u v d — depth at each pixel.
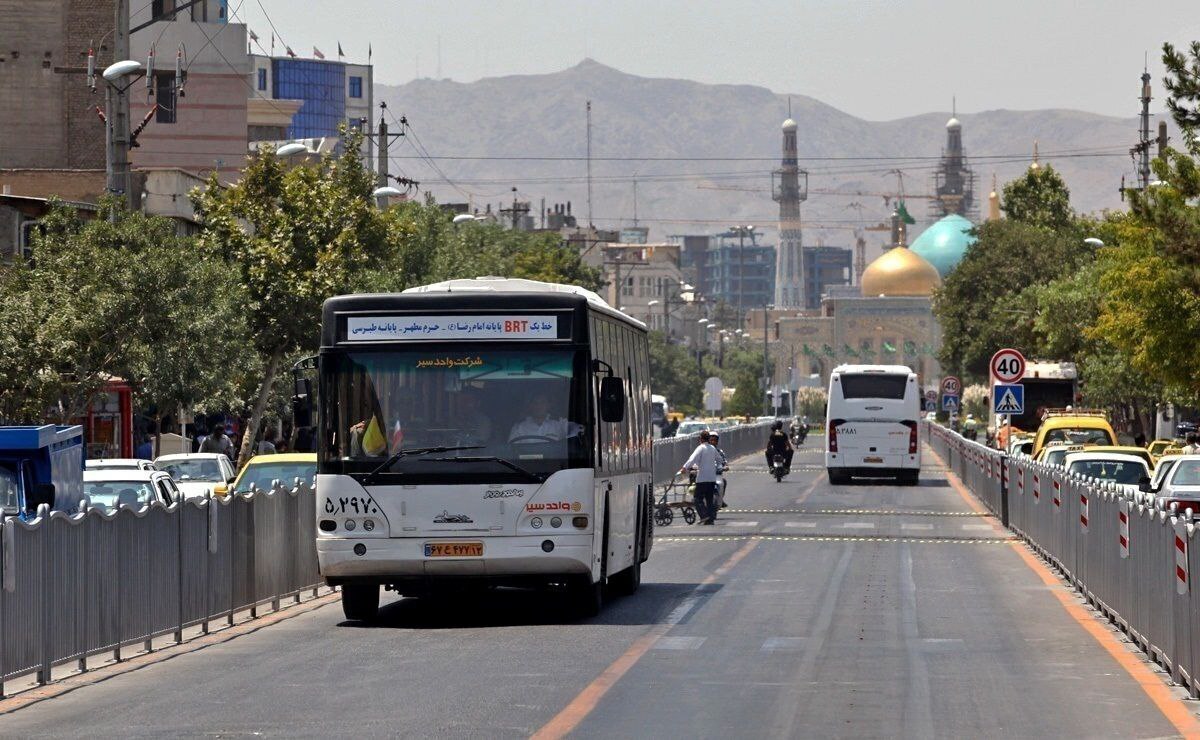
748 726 32.31
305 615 57.34
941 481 165.38
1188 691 37.00
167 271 95.81
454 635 49.09
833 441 155.25
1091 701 35.59
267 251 117.19
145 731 32.81
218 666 43.34
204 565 51.69
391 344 51.81
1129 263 108.44
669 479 148.00
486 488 50.91
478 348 51.69
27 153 169.88
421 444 51.22
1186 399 144.75
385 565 51.00
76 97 170.25
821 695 36.28
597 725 32.47
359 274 119.19
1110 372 152.50
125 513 45.50
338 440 51.56
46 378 87.69
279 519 60.03
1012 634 48.00
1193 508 71.25
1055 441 125.75
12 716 35.78
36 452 54.81
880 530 97.50
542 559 50.69
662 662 42.00
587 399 51.56
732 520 107.31
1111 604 51.38
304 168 120.69
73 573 42.06
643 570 71.06
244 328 109.38
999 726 32.38
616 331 58.31
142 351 94.38
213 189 120.69
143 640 46.59
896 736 31.25
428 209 189.50
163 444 140.12
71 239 96.69
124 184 99.06
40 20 170.00
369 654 44.81
